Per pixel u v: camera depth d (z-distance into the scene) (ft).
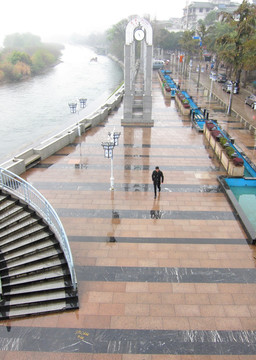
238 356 21.43
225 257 30.73
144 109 76.79
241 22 87.20
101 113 80.12
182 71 188.03
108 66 324.80
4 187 33.60
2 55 262.88
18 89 194.08
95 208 39.01
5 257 27.76
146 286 27.20
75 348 21.97
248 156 57.31
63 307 24.95
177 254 31.12
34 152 53.83
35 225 31.12
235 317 24.31
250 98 105.29
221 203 40.52
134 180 46.57
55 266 27.99
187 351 21.75
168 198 41.55
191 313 24.63
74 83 216.13
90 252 31.27
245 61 111.65
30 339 22.63
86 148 60.29
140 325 23.65
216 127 67.46
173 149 59.57
